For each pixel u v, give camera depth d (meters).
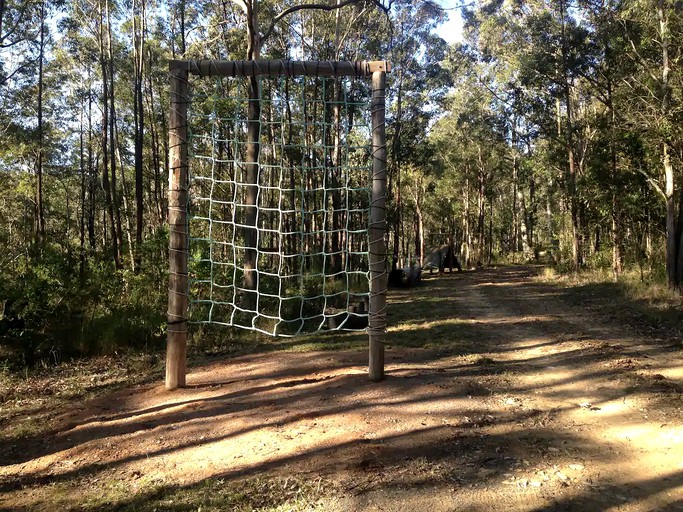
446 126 41.03
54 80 28.66
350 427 4.65
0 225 26.19
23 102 27.48
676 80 14.09
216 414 5.20
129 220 31.02
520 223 52.72
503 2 24.89
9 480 3.96
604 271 21.00
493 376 6.51
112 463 4.19
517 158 41.12
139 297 10.52
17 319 7.88
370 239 6.03
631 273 18.45
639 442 4.32
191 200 12.48
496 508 3.25
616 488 3.52
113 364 7.93
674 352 7.66
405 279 23.11
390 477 3.68
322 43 26.25
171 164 6.03
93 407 5.65
